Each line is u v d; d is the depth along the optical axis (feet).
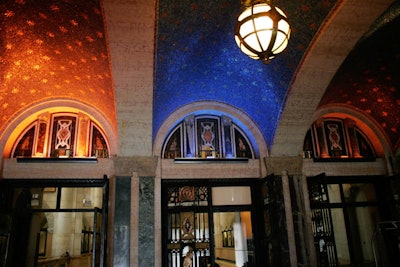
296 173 31.40
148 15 20.62
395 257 33.01
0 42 22.35
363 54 26.94
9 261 28.32
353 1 20.77
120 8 20.08
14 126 29.30
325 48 24.27
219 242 52.70
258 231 31.68
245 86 30.58
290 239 29.32
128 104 26.63
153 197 28.58
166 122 31.55
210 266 29.50
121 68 24.14
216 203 31.78
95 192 46.47
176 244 29.84
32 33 22.82
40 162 29.01
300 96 28.04
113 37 21.94
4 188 28.19
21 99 28.68
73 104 30.66
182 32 23.38
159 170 29.86
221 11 22.77
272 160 31.01
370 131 35.29
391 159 34.42
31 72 26.58
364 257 37.76
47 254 42.55
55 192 43.52
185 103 32.22
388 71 29.55
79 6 20.38
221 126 33.58
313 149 34.24
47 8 20.74
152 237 27.73
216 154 32.58
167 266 29.04
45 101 30.27
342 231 40.88
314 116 33.71
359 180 34.37
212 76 29.86
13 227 29.01
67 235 44.68
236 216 45.60
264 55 15.79
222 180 31.68
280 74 27.43
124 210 27.89
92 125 31.50
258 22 15.16
